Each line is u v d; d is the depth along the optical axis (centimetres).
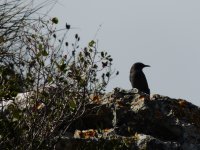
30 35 1151
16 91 1042
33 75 1089
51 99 1070
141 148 1320
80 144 1260
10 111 1039
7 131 1013
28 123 1041
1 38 1130
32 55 1124
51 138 1062
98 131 1213
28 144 1020
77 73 1105
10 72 1061
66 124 1291
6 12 1156
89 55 1126
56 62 1097
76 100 1109
